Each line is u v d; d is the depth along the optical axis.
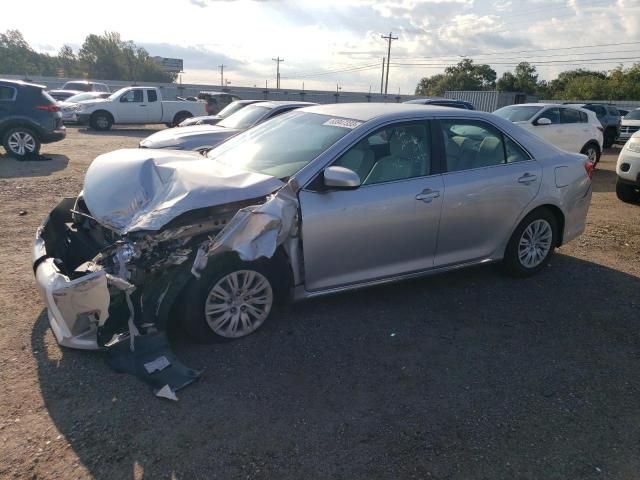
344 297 4.38
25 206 7.12
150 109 21.27
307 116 4.48
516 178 4.51
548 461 2.59
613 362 3.55
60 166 10.90
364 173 3.83
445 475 2.48
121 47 88.00
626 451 2.69
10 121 11.38
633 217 7.68
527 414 2.96
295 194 3.53
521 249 4.82
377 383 3.20
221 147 4.72
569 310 4.31
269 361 3.39
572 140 12.45
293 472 2.46
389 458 2.58
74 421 2.74
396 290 4.58
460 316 4.13
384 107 4.38
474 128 4.46
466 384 3.23
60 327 3.23
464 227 4.30
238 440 2.66
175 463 2.49
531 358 3.56
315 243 3.62
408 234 4.00
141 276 3.26
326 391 3.10
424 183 4.04
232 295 3.52
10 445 2.55
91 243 4.00
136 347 3.22
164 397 2.94
